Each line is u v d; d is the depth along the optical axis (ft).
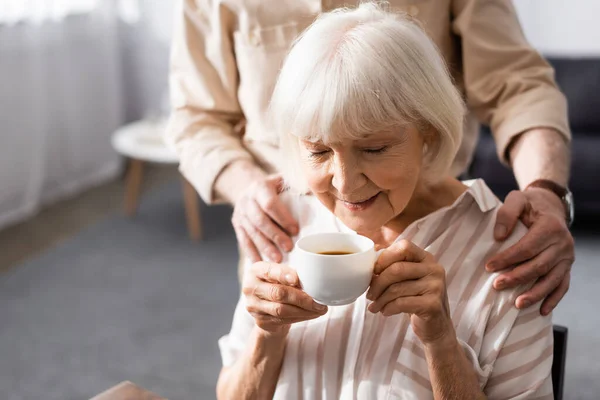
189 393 8.48
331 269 3.05
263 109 5.08
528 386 3.61
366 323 3.79
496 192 13.00
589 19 16.06
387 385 3.72
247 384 3.92
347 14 3.49
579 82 14.16
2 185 13.83
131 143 13.33
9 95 13.76
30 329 9.99
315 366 3.87
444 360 3.39
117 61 17.51
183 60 5.40
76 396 8.43
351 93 3.18
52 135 15.37
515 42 4.98
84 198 15.71
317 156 3.47
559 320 9.95
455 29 5.02
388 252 3.27
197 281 11.48
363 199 3.47
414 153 3.44
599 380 8.61
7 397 8.40
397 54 3.26
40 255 12.52
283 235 4.18
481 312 3.70
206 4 5.19
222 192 5.01
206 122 5.39
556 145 4.56
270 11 4.89
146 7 17.63
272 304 3.43
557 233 3.81
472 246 3.85
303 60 3.32
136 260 12.30
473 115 5.29
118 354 9.35
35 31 14.21
